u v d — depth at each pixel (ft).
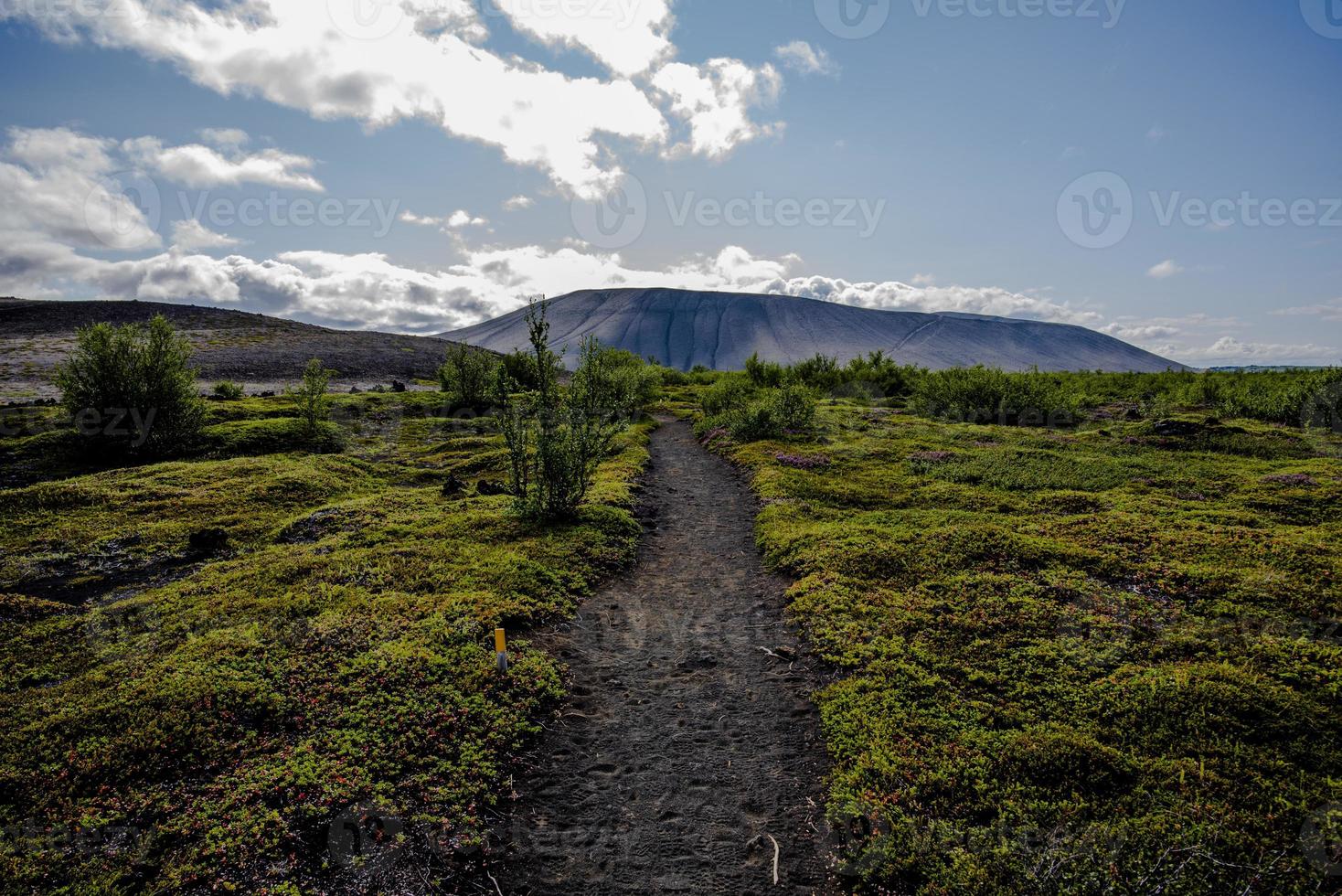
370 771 27.09
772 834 25.26
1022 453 93.71
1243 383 139.95
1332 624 38.04
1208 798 24.72
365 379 273.75
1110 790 25.62
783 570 54.70
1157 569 47.32
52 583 51.55
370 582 47.75
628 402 87.97
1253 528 57.72
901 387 194.29
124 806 24.82
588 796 27.58
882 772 27.35
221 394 172.55
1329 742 27.76
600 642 42.57
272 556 55.57
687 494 84.79
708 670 38.81
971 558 51.78
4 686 34.71
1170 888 20.72
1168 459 88.22
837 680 36.17
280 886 21.27
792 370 204.95
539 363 67.10
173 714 29.99
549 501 66.08
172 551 58.44
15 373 206.59
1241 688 31.53
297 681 33.42
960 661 36.29
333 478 87.20
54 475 88.84
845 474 87.25
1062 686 33.19
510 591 46.88
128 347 100.22
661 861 23.90
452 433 131.23
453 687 33.50
